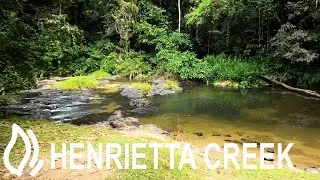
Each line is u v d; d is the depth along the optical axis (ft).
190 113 40.98
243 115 40.11
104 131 28.30
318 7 55.62
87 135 25.79
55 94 49.88
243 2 67.41
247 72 62.28
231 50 72.84
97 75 68.23
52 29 34.88
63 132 26.27
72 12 79.92
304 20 59.00
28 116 36.52
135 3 76.43
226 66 65.10
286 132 33.37
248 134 32.60
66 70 67.62
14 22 30.25
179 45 74.43
